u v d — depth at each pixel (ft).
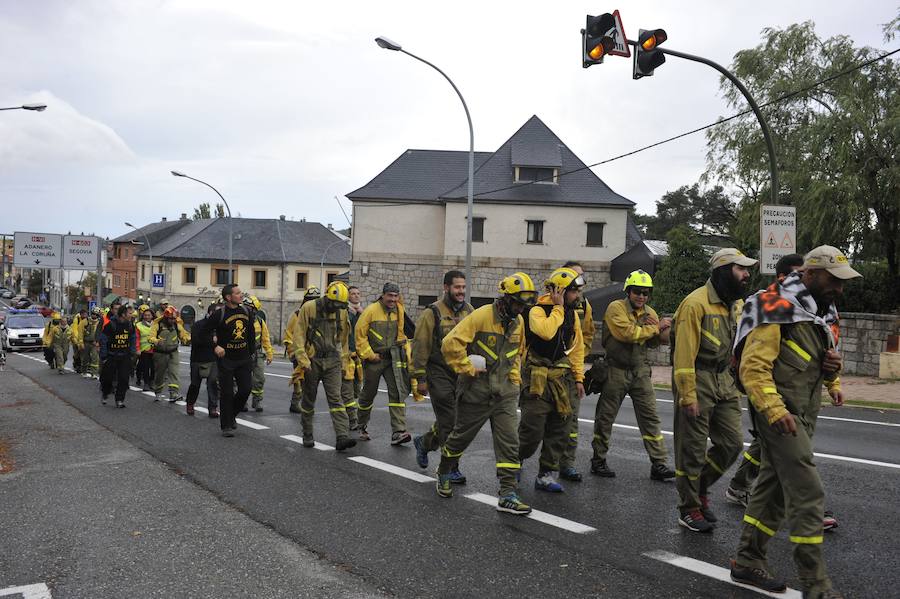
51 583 13.80
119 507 18.81
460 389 18.61
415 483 21.11
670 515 17.74
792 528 12.17
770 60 82.43
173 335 41.52
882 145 70.90
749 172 82.28
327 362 25.98
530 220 116.88
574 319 20.25
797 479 12.15
